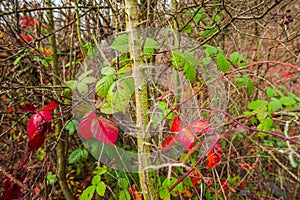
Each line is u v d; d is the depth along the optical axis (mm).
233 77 1385
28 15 1713
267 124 1057
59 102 1215
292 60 2105
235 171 1604
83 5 1354
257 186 1708
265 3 1272
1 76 1559
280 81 2082
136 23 856
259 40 1709
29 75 1521
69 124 1235
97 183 1094
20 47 1429
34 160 1529
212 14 1507
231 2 1530
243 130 775
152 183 893
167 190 913
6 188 1092
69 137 1576
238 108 1542
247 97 1596
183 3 1377
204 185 1200
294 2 1884
